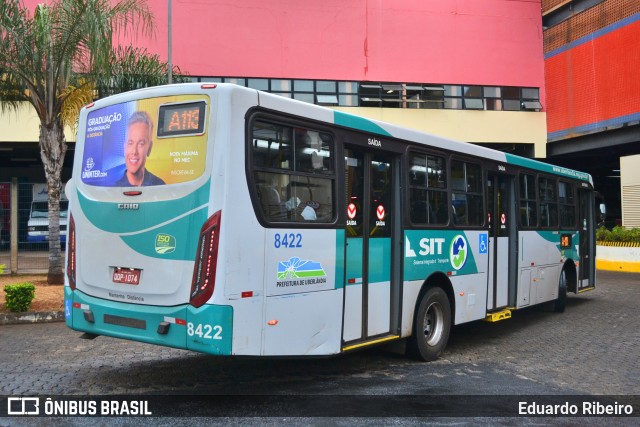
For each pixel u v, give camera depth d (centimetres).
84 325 605
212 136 526
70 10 1165
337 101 2678
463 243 854
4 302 1074
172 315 529
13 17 1141
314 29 2667
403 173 733
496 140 2844
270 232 546
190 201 529
